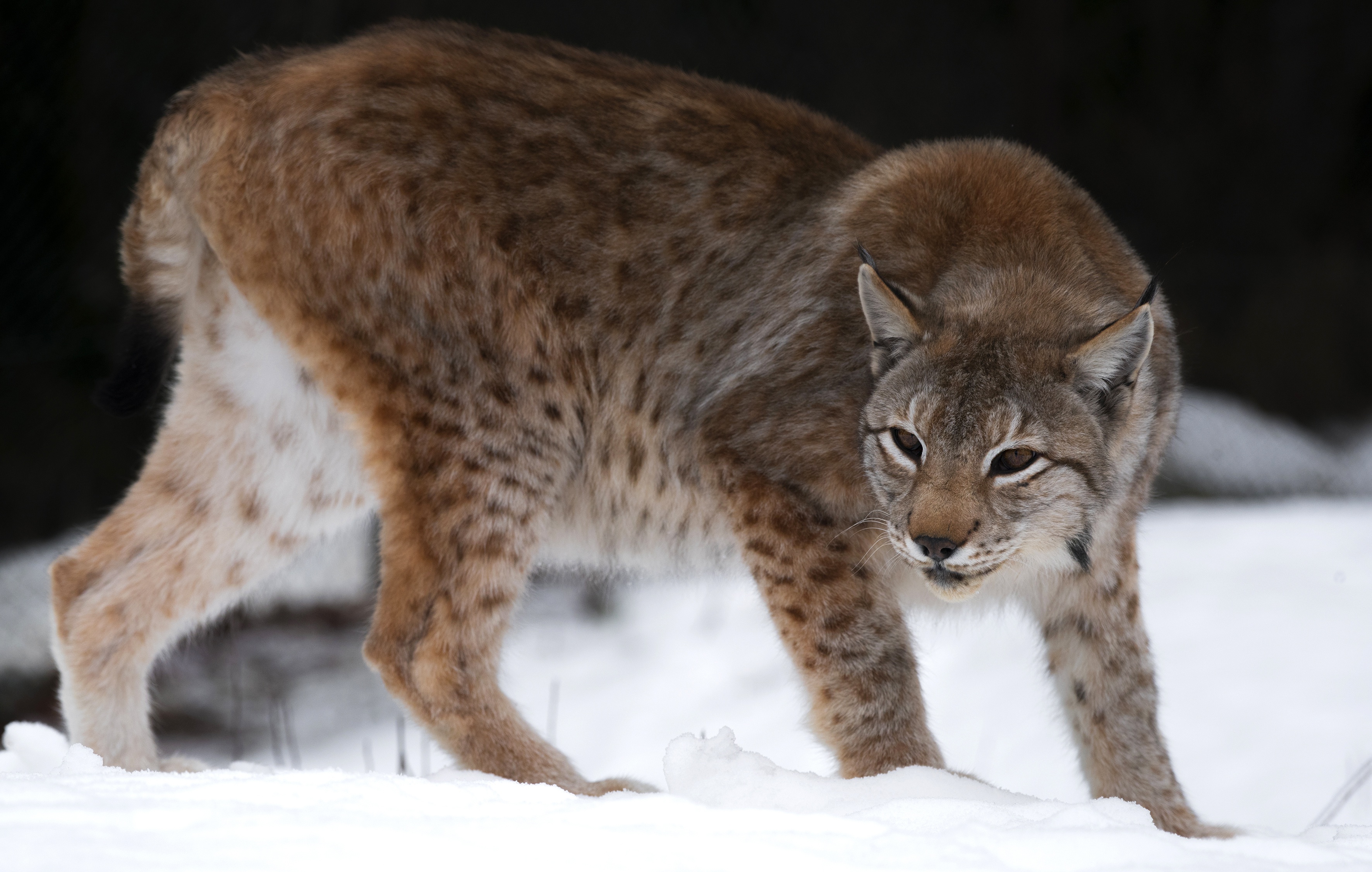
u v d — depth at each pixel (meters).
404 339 7.48
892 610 7.13
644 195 7.66
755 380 7.38
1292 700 10.77
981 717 11.55
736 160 7.80
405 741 14.38
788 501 7.12
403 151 7.45
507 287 7.52
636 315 7.68
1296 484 19.77
